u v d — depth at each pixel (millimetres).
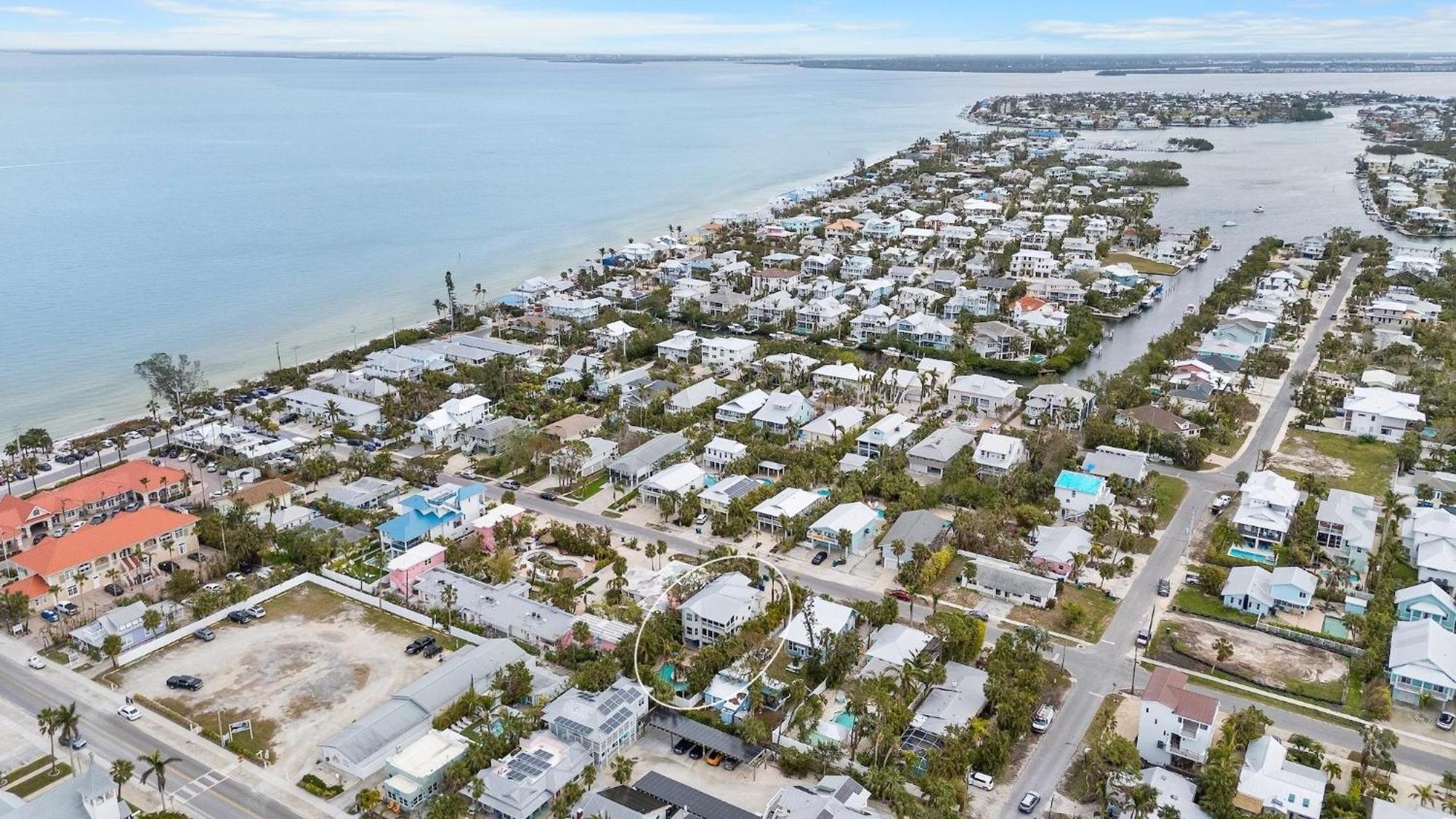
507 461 186000
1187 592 143250
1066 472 171000
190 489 177250
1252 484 165750
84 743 109125
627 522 167125
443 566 149125
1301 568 143750
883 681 113438
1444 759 107125
